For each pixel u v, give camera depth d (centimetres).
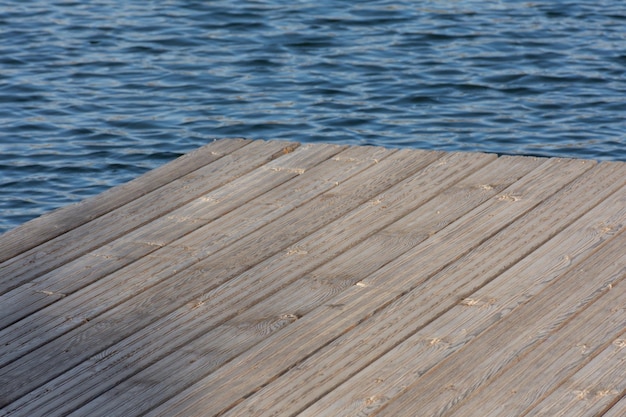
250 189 688
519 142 1115
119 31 1502
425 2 1611
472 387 456
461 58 1373
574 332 493
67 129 1176
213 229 631
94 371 487
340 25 1509
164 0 1641
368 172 706
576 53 1384
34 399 466
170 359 493
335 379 469
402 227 618
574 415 433
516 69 1332
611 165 688
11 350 507
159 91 1284
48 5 1630
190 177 714
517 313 513
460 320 510
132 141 1141
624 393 448
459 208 639
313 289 552
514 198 648
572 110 1205
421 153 734
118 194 692
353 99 1244
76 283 571
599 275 545
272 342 502
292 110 1212
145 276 577
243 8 1589
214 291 556
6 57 1401
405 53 1394
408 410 443
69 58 1401
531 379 459
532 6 1585
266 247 604
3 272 587
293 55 1395
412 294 539
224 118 1196
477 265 564
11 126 1184
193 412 452
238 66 1362
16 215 971
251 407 453
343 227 623
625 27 1484
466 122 1173
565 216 617
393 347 491
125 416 451
